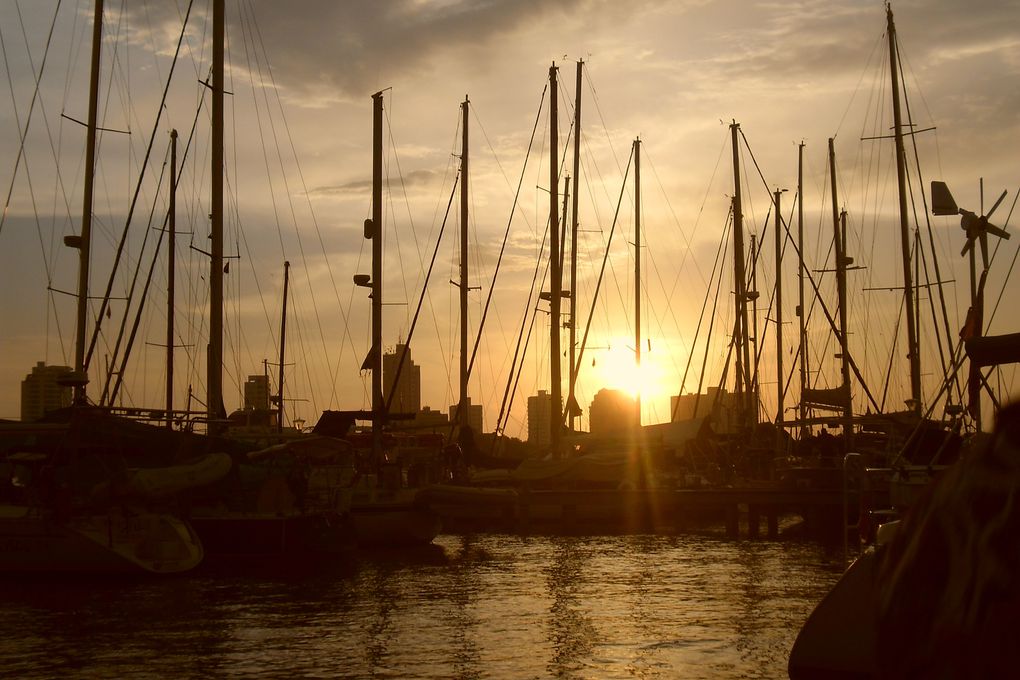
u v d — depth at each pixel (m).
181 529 26.08
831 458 39.41
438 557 30.27
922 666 2.44
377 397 36.25
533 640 17.16
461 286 47.75
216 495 27.83
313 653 16.25
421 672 14.91
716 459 46.56
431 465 40.12
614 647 16.50
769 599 21.34
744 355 52.91
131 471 25.50
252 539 27.31
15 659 15.96
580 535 37.66
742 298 52.75
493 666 15.24
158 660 15.82
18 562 24.23
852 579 7.93
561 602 21.27
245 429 36.12
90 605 21.03
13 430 25.45
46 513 24.12
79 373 26.06
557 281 44.38
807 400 42.91
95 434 25.64
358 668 15.18
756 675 14.50
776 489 36.88
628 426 51.09
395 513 32.69
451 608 20.59
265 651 16.44
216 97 32.31
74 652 16.47
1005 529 2.40
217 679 14.59
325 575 25.88
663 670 14.88
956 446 20.78
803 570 26.47
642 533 38.41
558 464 42.59
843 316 49.12
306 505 29.30
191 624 18.89
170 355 48.53
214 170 31.94
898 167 41.38
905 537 2.62
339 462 34.62
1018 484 2.42
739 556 30.17
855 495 34.91
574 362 49.19
